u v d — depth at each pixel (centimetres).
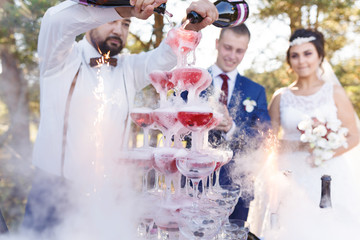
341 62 482
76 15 104
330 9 440
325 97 238
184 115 75
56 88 137
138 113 88
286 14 446
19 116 286
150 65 147
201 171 76
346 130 181
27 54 284
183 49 86
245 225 89
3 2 261
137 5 85
